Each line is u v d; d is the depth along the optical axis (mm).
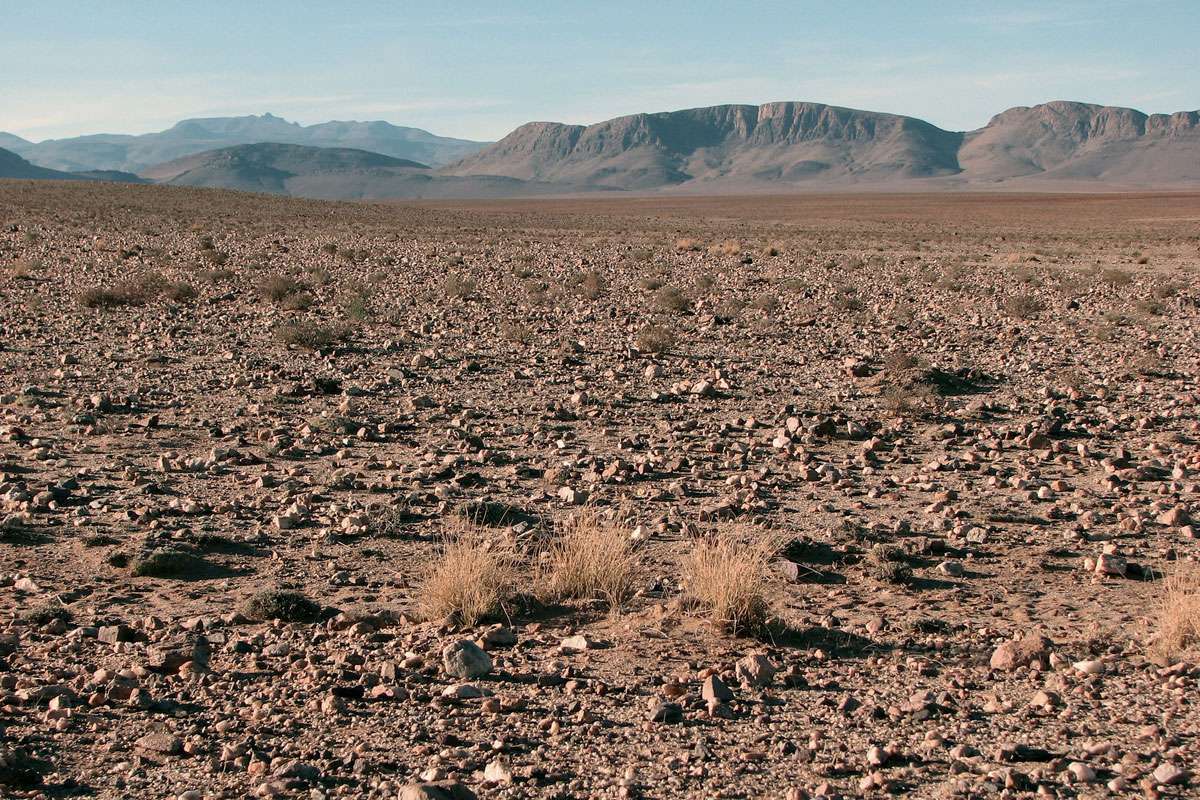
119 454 12977
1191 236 68688
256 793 4930
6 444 13289
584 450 13547
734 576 7605
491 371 19469
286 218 84438
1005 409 16422
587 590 8375
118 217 73500
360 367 19672
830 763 5348
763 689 6418
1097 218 110062
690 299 31188
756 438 14422
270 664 6809
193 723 5844
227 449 12953
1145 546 9641
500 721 5906
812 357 21516
